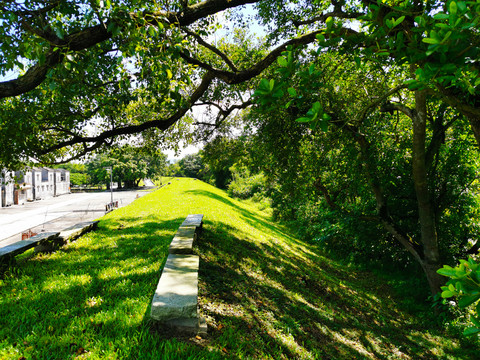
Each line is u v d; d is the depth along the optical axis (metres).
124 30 3.55
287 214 24.56
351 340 6.01
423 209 8.97
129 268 5.72
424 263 9.22
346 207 12.39
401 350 6.45
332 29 2.30
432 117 9.59
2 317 3.72
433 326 8.33
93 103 7.12
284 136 10.00
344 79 8.78
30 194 61.53
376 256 13.95
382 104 8.91
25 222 34.34
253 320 4.70
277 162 10.73
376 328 7.35
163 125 7.32
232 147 13.93
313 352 4.64
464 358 6.74
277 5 8.64
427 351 6.74
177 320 3.54
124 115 8.88
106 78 5.75
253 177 46.16
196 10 4.91
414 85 1.93
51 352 3.06
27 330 3.45
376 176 9.86
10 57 3.34
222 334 3.85
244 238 11.76
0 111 5.98
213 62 10.55
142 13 3.81
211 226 11.27
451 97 2.38
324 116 1.68
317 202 16.19
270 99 2.01
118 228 10.22
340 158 10.18
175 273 4.42
